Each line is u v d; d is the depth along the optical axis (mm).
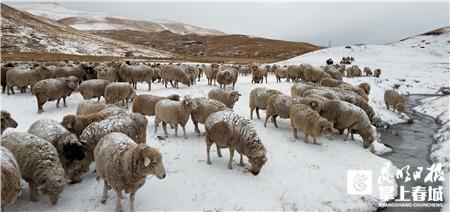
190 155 10297
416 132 16516
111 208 7328
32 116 14039
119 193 7000
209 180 8883
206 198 8109
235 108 16562
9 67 19781
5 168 6184
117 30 199500
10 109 15211
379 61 59656
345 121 12500
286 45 132500
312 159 10648
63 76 19719
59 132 8242
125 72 19656
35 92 14352
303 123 11414
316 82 24234
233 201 8109
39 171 7016
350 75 36781
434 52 69625
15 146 7258
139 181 6828
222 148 10219
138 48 93312
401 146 14117
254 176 9242
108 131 8445
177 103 11078
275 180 9195
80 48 73438
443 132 15594
